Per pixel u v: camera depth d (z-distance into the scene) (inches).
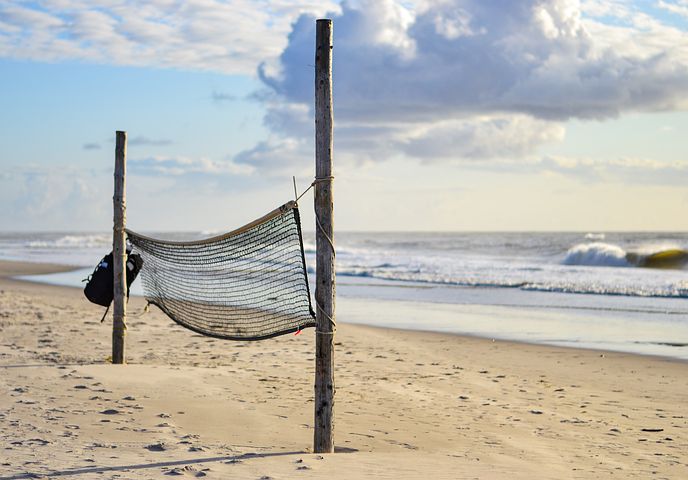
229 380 378.3
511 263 1715.1
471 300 912.9
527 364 472.4
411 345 553.0
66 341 505.0
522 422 309.7
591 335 614.5
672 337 602.2
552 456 254.1
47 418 282.8
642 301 877.2
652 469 239.8
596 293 965.8
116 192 421.4
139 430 270.1
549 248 2704.2
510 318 734.5
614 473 233.5
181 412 302.8
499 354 513.0
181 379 370.9
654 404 352.8
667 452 263.0
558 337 602.5
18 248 2994.6
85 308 732.7
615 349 539.2
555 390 386.9
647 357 502.6
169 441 255.1
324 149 247.6
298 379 391.2
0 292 906.7
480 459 245.4
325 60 244.1
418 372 435.8
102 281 423.5
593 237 2881.4
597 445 272.4
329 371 250.8
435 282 1181.1
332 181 250.5
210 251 357.7
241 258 331.0
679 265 1482.5
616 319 724.0
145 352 480.4
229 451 244.1
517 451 260.7
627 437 286.2
